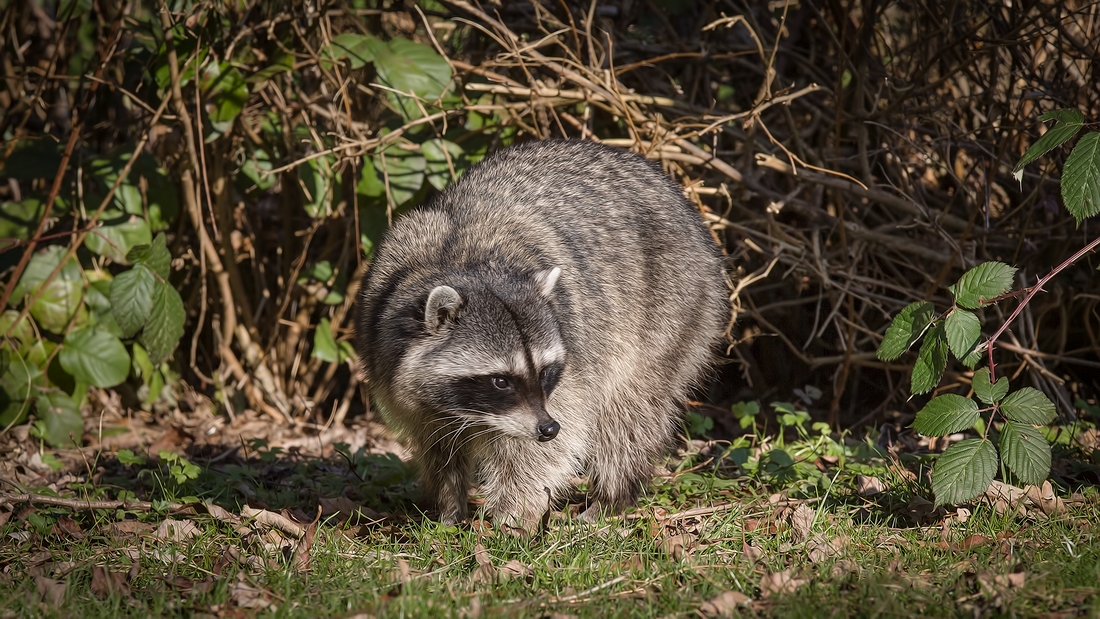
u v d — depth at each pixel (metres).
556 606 6.08
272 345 12.38
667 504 8.63
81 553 7.10
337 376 13.51
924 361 7.02
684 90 12.41
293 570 6.64
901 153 11.76
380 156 10.93
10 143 11.12
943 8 11.22
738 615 5.72
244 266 13.09
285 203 12.37
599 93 10.83
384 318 8.08
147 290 9.81
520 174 8.75
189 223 12.43
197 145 11.23
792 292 12.55
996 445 8.52
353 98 12.05
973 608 5.66
